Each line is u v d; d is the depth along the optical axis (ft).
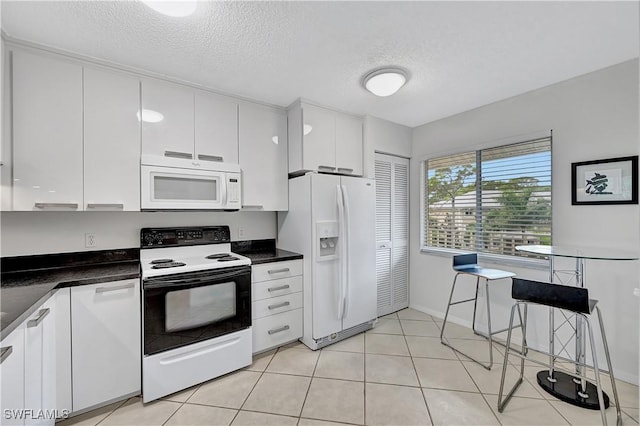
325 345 8.70
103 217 7.40
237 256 8.18
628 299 6.67
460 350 8.36
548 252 6.16
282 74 7.18
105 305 5.77
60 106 5.98
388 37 5.71
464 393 6.41
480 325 9.64
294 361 7.82
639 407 5.40
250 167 8.61
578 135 7.38
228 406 6.01
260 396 6.34
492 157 9.32
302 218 8.85
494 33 5.58
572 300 5.28
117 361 5.88
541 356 7.95
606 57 6.47
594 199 7.07
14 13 4.85
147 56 6.28
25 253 6.54
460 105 9.34
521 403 6.04
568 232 7.56
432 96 8.62
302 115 8.78
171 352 6.31
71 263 7.00
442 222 10.91
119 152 6.59
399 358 7.95
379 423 5.51
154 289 6.13
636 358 6.54
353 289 9.30
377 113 10.11
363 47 6.04
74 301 5.47
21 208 5.62
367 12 4.98
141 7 4.78
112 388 5.82
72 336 5.44
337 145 9.65
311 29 5.43
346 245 8.95
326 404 6.06
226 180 7.90
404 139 11.55
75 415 5.65
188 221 8.64
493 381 6.86
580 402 5.90
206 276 6.78
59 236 6.90
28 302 4.35
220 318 7.00
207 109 7.83
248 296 7.50
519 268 8.52
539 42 5.88
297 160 8.98
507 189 8.93
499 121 9.00
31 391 4.39
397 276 11.57
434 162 11.17
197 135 7.64
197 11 4.88
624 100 6.67
